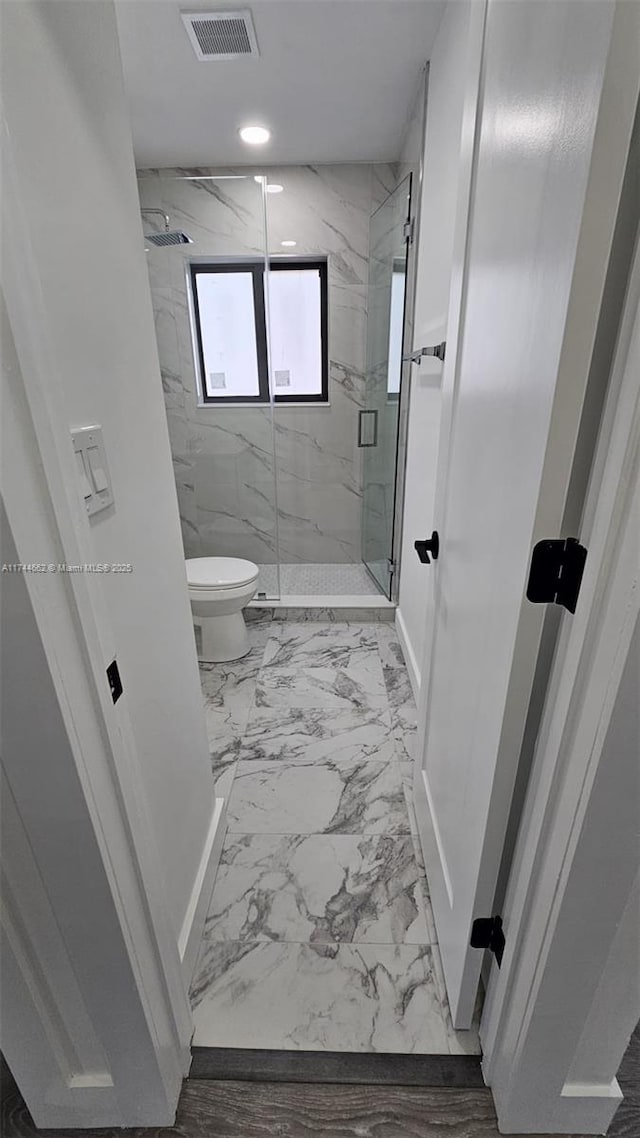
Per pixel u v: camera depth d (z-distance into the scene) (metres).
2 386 0.49
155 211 2.75
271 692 2.29
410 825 1.61
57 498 0.58
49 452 0.56
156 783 1.01
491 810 0.84
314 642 2.71
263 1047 1.08
